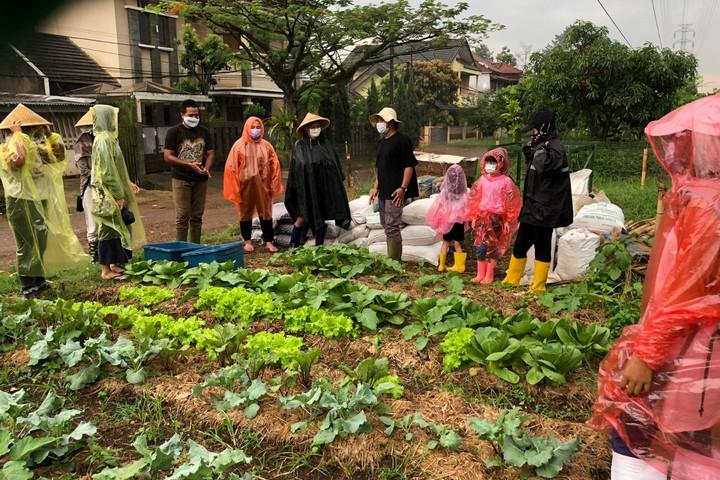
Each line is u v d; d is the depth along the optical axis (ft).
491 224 22.17
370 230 27.78
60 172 21.63
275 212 30.09
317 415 11.82
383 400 12.54
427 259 25.79
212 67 85.05
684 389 6.94
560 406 12.89
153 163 75.10
